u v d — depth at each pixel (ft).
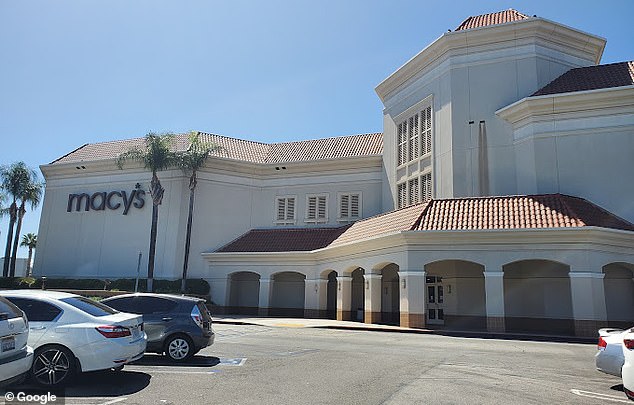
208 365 34.94
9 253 127.95
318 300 93.35
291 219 109.81
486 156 81.76
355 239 83.97
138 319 30.32
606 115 73.56
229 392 25.98
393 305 87.56
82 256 111.24
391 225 78.43
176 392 25.84
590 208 69.56
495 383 29.45
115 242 109.40
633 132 71.67
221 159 108.78
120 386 27.32
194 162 103.14
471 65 85.97
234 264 102.22
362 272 95.20
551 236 64.23
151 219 107.76
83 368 26.58
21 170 130.52
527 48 83.41
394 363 36.91
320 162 108.37
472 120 83.87
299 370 33.22
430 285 82.58
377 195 104.73
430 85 91.66
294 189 111.04
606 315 63.21
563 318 69.92
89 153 122.62
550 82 82.89
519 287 73.92
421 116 93.35
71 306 28.09
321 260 94.38
